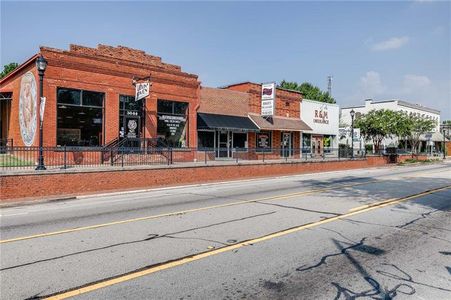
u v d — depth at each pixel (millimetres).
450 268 5738
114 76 20578
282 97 32594
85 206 11680
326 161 28422
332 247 6793
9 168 14617
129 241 7164
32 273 5430
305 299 4605
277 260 6047
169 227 8344
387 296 4699
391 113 39062
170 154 20312
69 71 18922
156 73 22531
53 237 7516
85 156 19141
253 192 14797
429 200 12539
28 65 20156
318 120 36375
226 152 26594
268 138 31328
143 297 4625
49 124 18188
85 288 4891
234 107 28531
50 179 13781
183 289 4875
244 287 4953
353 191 14898
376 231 8031
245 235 7617
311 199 12664
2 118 26781
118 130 20719
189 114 24312
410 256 6312
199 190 15781
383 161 36719
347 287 4980
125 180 16047
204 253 6395
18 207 11633
